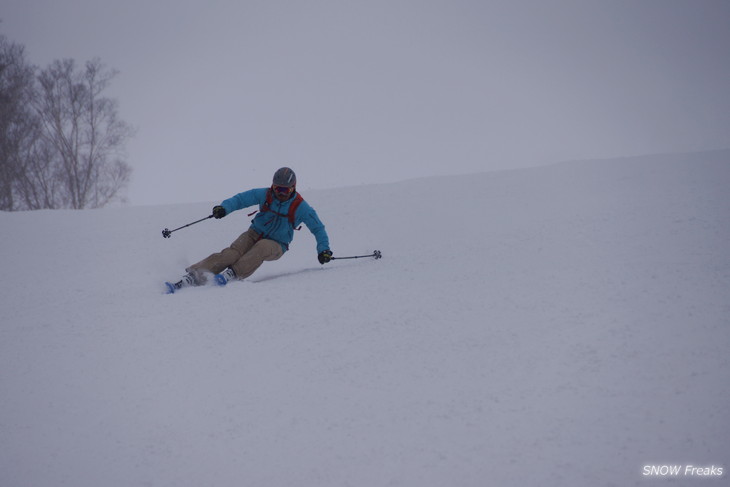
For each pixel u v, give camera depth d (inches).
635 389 80.0
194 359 109.9
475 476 68.6
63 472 78.0
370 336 114.0
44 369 109.2
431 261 176.6
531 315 112.1
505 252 173.3
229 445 81.2
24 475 77.7
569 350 94.3
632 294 113.7
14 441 85.7
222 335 121.3
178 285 170.6
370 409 86.4
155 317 136.3
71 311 147.3
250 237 197.8
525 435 74.5
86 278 215.9
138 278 213.9
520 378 88.6
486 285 137.5
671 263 131.7
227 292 156.6
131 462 79.3
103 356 114.0
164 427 87.0
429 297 134.3
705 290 108.9
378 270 172.1
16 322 141.6
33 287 202.7
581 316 107.0
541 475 67.0
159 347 116.9
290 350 111.0
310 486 70.9
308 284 159.5
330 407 88.3
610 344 93.5
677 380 80.1
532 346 98.3
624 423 73.4
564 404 79.7
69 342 122.6
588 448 70.1
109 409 93.2
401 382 93.4
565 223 211.5
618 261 141.0
